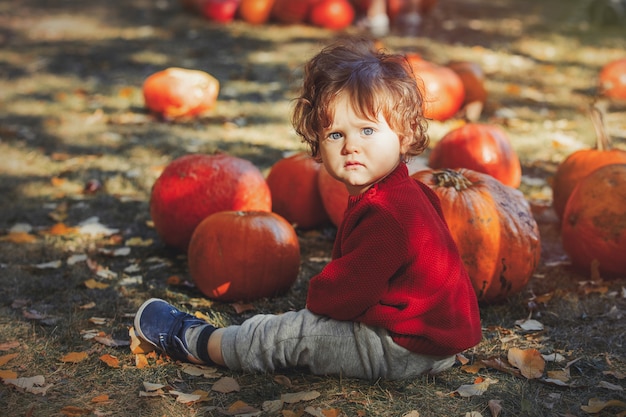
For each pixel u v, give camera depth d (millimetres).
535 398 3277
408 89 3137
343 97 3064
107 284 4551
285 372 3512
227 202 4855
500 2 14844
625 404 3172
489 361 3535
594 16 12812
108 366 3586
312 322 3367
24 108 8547
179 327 3584
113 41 11812
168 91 8039
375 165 3129
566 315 4098
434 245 3197
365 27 12125
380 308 3229
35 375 3514
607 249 4453
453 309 3262
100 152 7125
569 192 5207
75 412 3195
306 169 5363
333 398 3285
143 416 3189
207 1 12789
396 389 3340
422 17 13203
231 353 3479
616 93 8734
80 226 5477
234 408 3197
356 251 3178
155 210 4977
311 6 12266
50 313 4168
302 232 5395
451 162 5480
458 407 3229
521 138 7367
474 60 10469
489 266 4117
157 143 7352
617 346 3736
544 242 5207
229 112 8312
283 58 10555
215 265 4270
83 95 9086
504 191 4332
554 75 9797
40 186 6297
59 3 14953
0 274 4672
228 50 11070
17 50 11391
